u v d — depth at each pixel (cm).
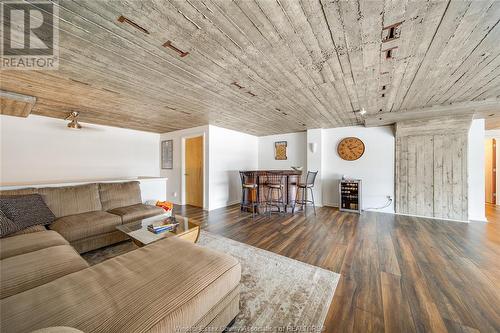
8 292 111
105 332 81
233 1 125
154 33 153
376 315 146
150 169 593
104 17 135
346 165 511
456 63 199
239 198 589
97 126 482
